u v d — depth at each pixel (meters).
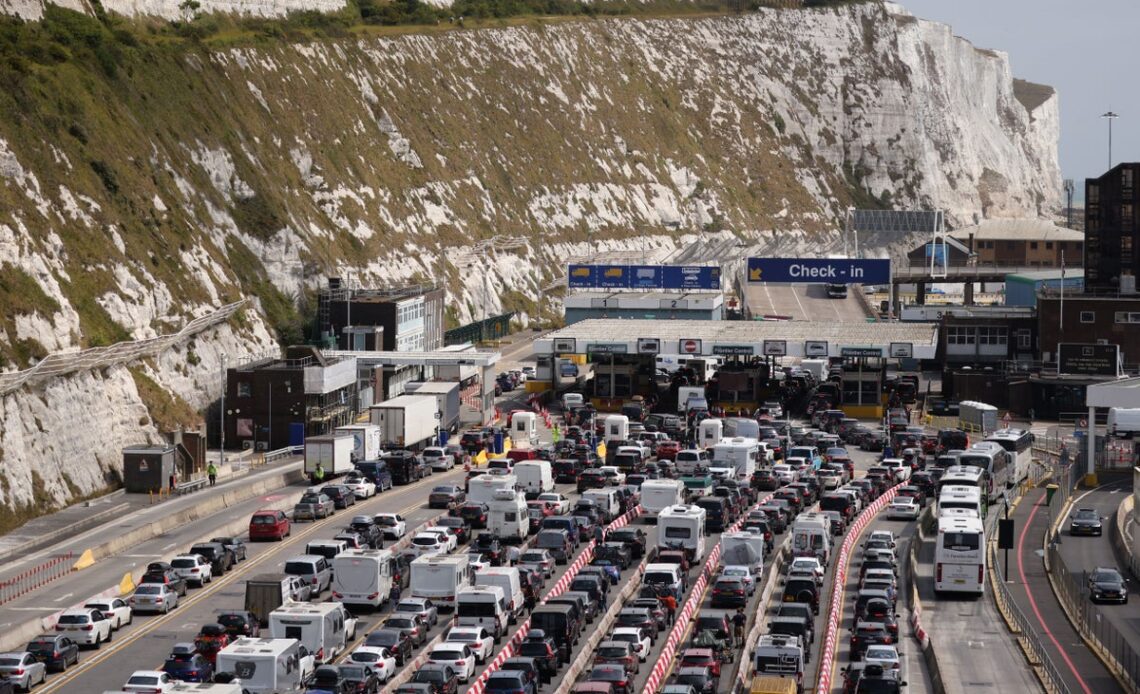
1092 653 166.75
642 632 160.50
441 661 146.38
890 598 183.00
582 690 133.38
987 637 173.00
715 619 163.62
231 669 136.38
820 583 194.62
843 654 162.38
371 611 177.88
